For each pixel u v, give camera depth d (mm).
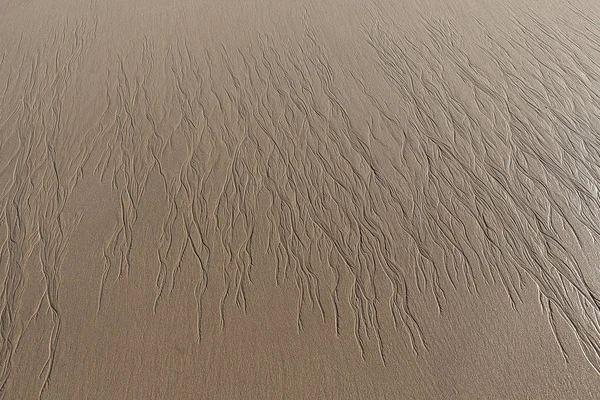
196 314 4148
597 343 3879
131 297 4273
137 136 5645
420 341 3934
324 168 5230
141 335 4035
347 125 5672
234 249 4582
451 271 4355
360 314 4109
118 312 4180
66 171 5293
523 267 4363
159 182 5156
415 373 3762
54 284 4371
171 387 3742
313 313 4129
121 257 4551
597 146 5340
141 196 5031
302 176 5168
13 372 3836
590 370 3738
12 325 4109
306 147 5449
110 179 5203
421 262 4430
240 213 4859
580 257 4414
